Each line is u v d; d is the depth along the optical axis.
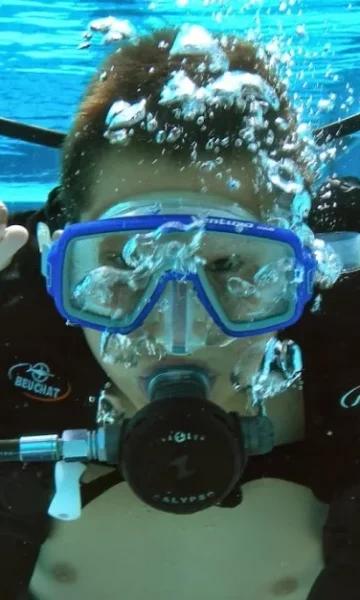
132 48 0.51
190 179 0.46
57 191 0.56
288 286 0.47
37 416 0.54
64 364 0.54
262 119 0.47
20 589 0.54
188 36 0.50
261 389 0.51
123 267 0.45
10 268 0.57
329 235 0.58
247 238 0.45
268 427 0.43
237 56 0.52
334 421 0.54
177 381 0.44
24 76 1.27
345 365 0.54
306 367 0.54
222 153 0.46
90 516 0.56
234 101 0.46
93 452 0.43
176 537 0.56
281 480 0.56
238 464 0.42
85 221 0.48
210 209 0.46
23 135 0.72
